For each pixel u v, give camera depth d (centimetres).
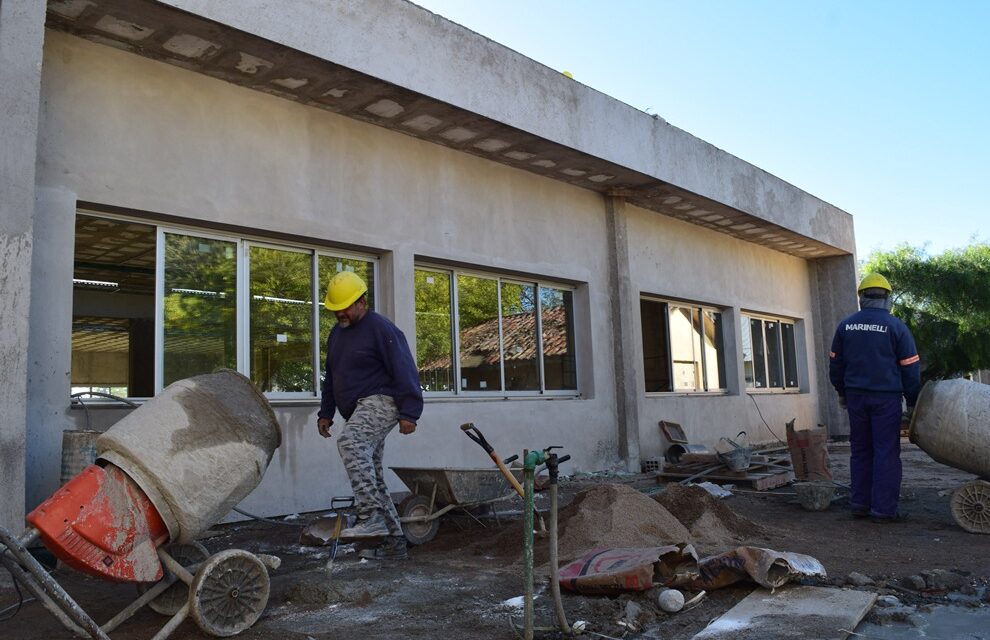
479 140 888
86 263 663
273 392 737
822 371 1703
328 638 355
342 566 505
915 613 383
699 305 1371
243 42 641
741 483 888
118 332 730
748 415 1422
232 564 362
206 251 705
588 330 1080
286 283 761
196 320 691
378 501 502
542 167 992
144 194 645
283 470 717
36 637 359
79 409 589
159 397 374
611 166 998
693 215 1273
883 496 635
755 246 1523
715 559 421
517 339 998
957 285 2330
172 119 670
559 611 346
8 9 520
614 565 427
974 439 599
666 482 944
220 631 354
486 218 943
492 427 915
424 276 889
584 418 1046
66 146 603
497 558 521
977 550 523
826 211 1542
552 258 1028
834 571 459
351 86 732
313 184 766
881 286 669
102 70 631
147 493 341
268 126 737
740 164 1262
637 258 1189
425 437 840
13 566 316
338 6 690
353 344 514
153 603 386
